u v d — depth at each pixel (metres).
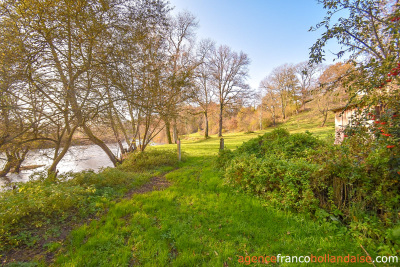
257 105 42.84
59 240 3.34
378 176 3.31
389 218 3.07
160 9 7.02
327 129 21.45
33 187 4.70
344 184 3.68
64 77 5.64
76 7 5.15
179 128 30.02
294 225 3.48
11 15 4.64
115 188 6.23
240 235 3.31
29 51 5.00
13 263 2.69
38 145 7.85
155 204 4.67
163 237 3.31
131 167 9.62
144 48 7.93
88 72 6.21
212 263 2.65
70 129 7.97
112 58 6.15
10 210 3.62
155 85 8.95
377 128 2.74
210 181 6.29
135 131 12.16
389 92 2.82
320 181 3.92
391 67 2.53
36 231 3.54
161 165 10.15
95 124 8.38
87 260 2.77
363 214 3.29
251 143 8.05
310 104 28.48
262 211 4.06
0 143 5.59
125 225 3.80
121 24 6.32
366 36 3.40
